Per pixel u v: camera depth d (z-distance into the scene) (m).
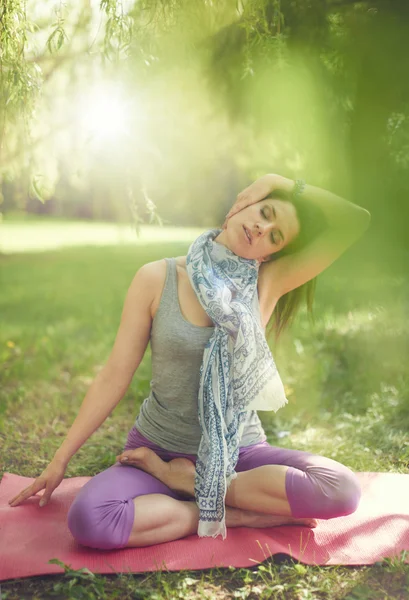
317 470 3.19
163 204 12.88
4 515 3.40
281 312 3.77
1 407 5.32
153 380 3.38
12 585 2.83
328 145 5.52
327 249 3.48
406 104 5.13
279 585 2.83
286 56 4.57
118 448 4.65
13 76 3.75
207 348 3.20
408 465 4.25
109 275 14.02
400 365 6.03
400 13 4.89
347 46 4.94
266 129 5.55
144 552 3.08
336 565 3.00
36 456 4.46
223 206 9.18
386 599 2.75
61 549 3.09
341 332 7.35
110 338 7.82
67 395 5.82
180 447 3.37
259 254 3.35
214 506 3.14
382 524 3.36
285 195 3.41
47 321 8.91
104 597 2.74
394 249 7.52
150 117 4.78
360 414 5.19
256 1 4.18
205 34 4.53
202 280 3.19
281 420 5.13
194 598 2.76
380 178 5.77
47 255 17.72
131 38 3.83
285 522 3.34
